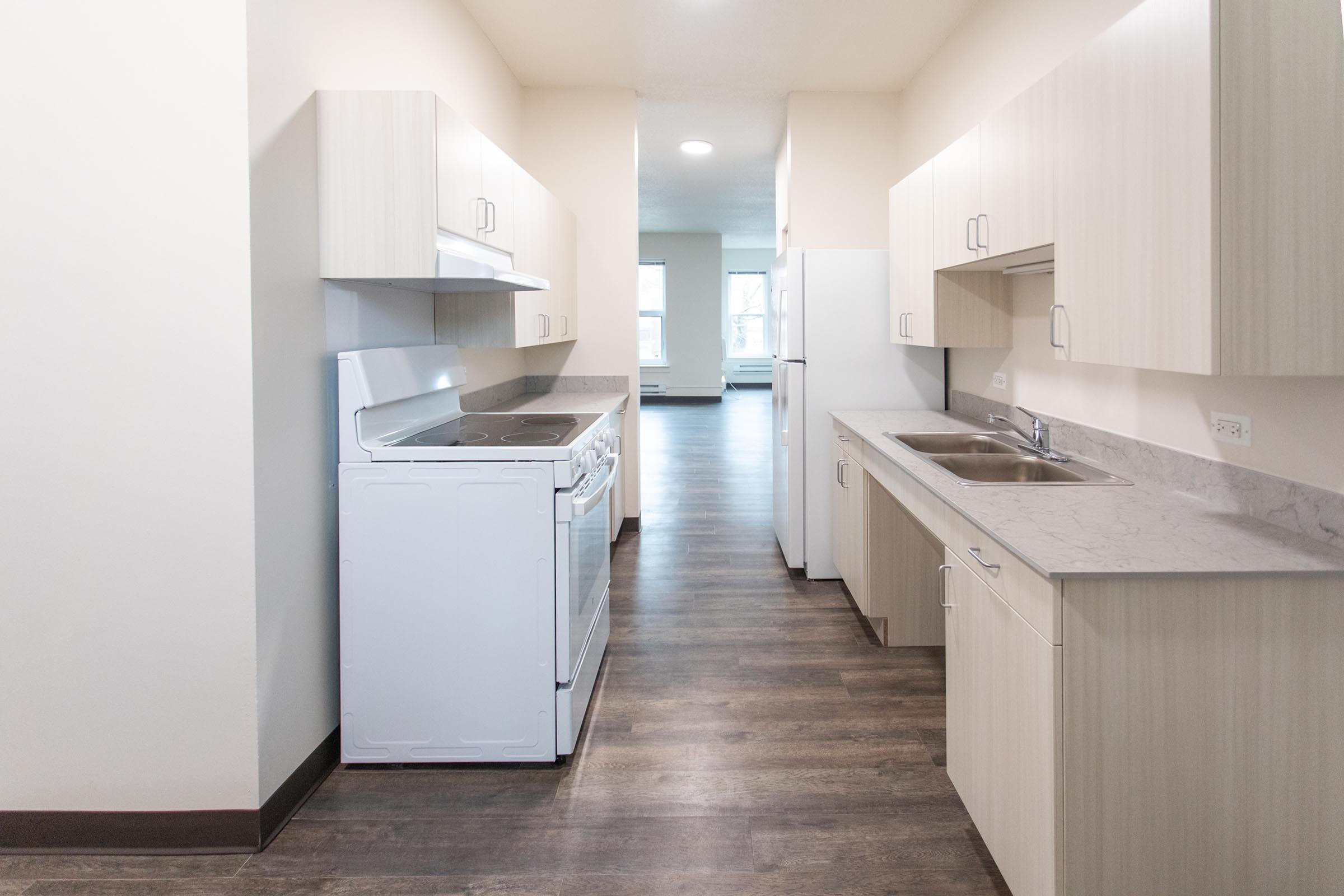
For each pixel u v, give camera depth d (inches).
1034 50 111.7
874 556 118.7
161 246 68.0
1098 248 67.7
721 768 85.3
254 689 70.6
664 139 227.3
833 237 184.2
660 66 166.7
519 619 84.4
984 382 132.7
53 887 66.7
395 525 83.6
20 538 70.3
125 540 70.1
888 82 175.3
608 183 181.3
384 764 86.6
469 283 95.7
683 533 188.9
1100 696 52.3
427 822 76.0
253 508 69.7
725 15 140.6
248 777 71.3
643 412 434.6
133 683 71.0
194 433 69.3
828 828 74.3
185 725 71.1
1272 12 52.4
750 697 102.7
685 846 71.9
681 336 484.1
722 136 222.4
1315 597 52.4
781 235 230.8
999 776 62.1
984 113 131.3
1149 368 61.2
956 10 138.0
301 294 78.0
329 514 85.2
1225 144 52.6
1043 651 53.4
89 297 68.6
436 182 81.7
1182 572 51.6
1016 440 112.7
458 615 84.4
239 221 67.7
